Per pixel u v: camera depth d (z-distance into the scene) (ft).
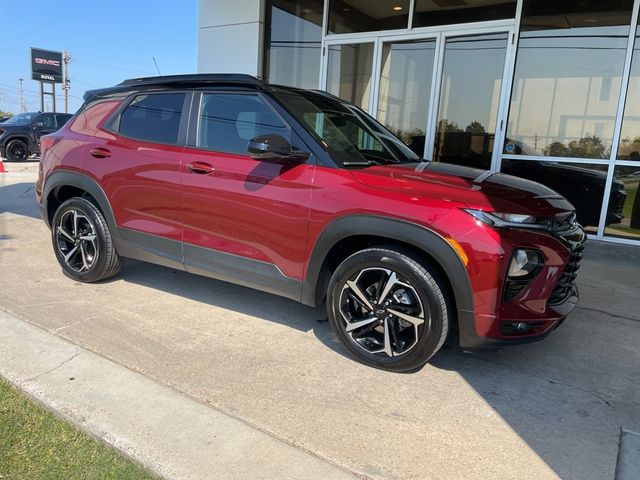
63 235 14.88
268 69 29.76
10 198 29.84
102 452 7.52
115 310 12.87
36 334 11.19
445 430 8.32
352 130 12.28
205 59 30.76
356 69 27.09
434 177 10.14
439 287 9.30
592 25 22.22
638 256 19.94
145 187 12.75
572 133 23.22
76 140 14.28
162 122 12.91
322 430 8.16
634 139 22.11
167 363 10.17
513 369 10.54
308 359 10.61
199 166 11.82
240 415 8.47
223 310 13.17
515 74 23.45
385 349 10.02
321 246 10.28
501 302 8.98
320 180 10.31
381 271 9.84
